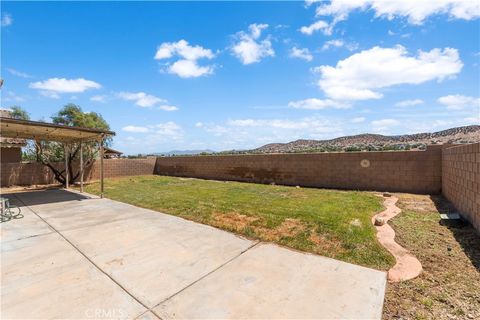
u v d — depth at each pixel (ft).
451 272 10.21
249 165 43.68
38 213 22.13
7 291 9.36
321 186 35.50
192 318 7.76
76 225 17.97
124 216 20.35
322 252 12.43
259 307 8.24
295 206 21.86
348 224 16.06
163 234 15.58
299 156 37.52
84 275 10.52
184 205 23.44
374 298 8.63
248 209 21.16
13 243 14.46
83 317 7.86
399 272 10.29
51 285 9.75
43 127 27.61
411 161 28.76
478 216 14.21
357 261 11.39
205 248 13.25
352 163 32.83
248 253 12.54
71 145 46.78
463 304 8.25
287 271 10.61
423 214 18.70
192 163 53.42
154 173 61.72
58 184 45.16
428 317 7.72
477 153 14.38
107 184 42.73
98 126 62.59
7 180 41.65
